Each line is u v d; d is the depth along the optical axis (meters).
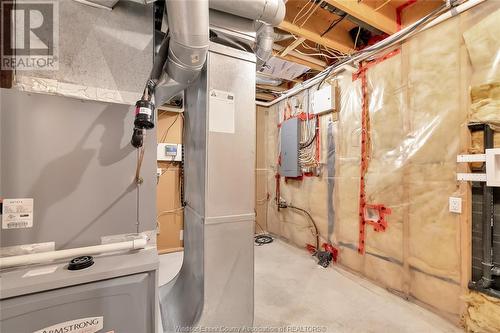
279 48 2.49
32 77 0.99
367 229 2.34
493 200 1.52
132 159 1.11
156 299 0.96
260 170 4.15
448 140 1.72
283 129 3.49
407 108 1.98
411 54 1.96
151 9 1.21
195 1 1.06
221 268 1.37
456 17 1.67
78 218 1.01
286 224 3.63
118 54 1.13
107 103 1.07
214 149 1.37
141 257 1.01
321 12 2.14
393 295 2.06
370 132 2.31
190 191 1.68
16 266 0.88
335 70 2.65
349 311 1.84
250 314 1.44
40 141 0.95
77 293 0.83
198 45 1.15
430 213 1.82
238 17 1.41
